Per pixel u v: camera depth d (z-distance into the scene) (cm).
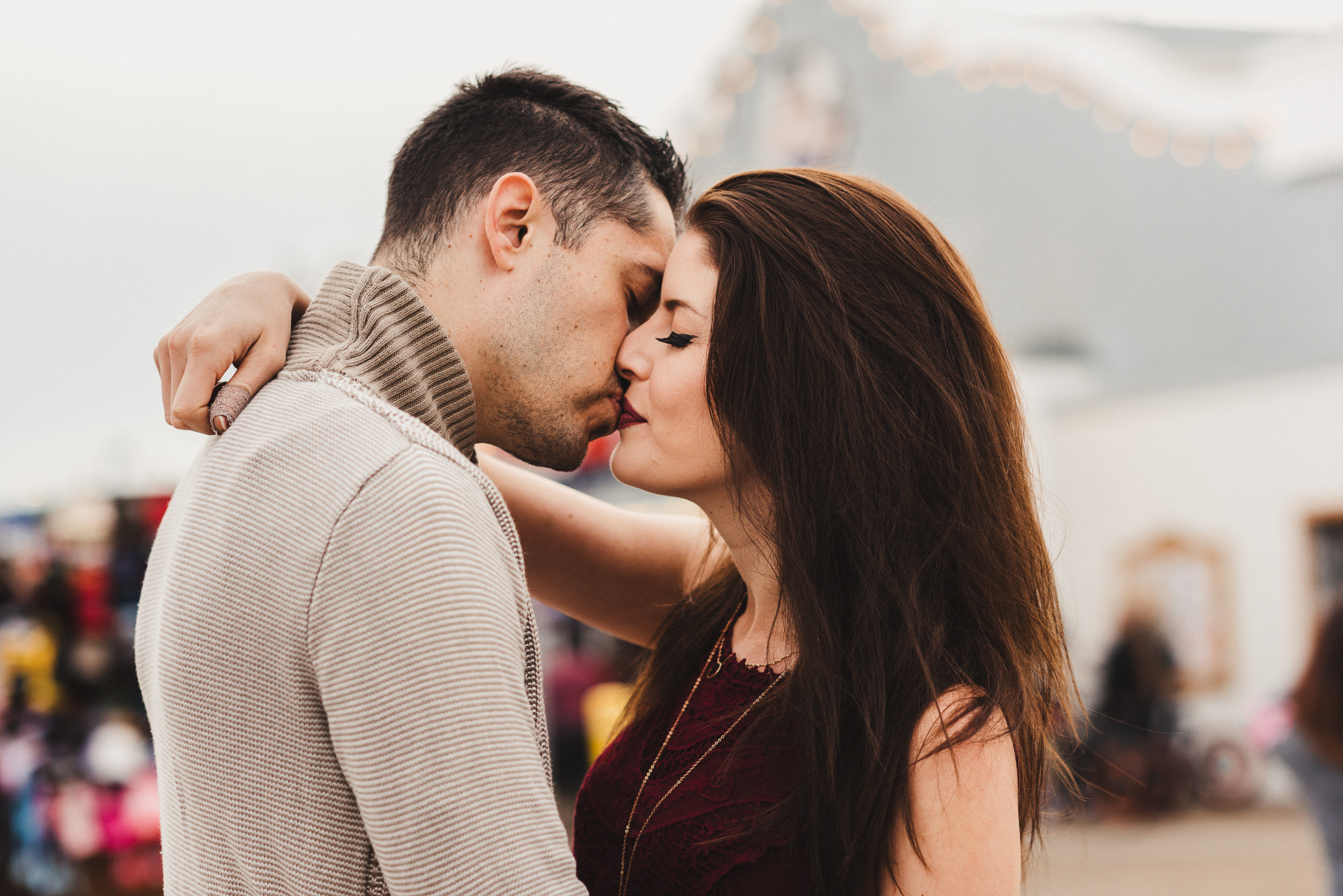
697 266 119
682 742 120
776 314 113
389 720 87
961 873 100
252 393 107
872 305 113
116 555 450
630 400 125
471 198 121
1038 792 117
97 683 445
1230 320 975
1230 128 958
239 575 94
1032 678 113
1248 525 895
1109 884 594
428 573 90
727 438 115
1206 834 741
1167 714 836
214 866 99
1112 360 1022
